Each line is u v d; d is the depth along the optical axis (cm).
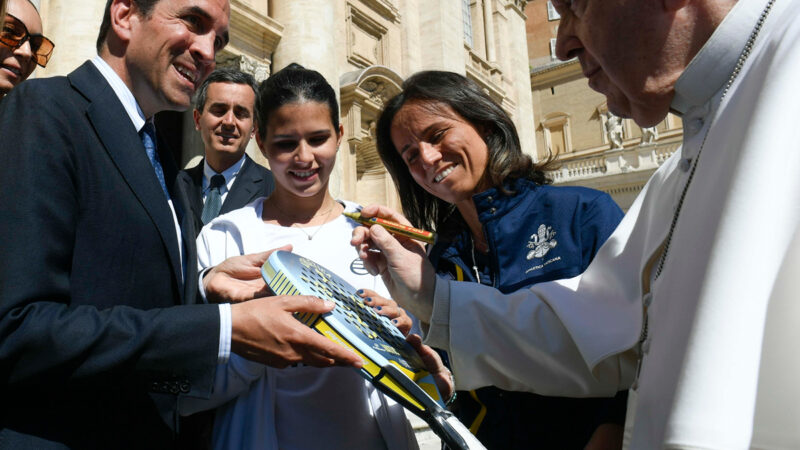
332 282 130
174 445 124
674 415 53
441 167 171
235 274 146
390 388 103
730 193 57
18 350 93
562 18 92
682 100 86
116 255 113
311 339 104
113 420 110
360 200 1072
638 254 115
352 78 941
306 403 152
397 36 1200
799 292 57
